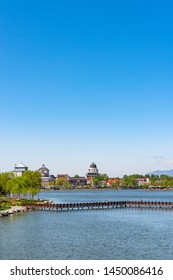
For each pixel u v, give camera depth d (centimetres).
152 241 8525
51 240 8606
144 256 7012
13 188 19712
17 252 7288
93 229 10594
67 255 7069
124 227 11088
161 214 15500
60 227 10938
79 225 11494
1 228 10575
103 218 13762
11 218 13175
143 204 19175
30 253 7206
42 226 11094
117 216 14575
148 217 14225
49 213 15462
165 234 9619
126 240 8656
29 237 9006
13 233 9644
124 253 7244
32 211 16212
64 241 8488
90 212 16338
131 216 14600
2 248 7644
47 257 6900
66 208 17912
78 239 8769
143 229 10644
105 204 18425
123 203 19225
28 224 11531
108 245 8025
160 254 7169
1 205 17312
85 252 7319
